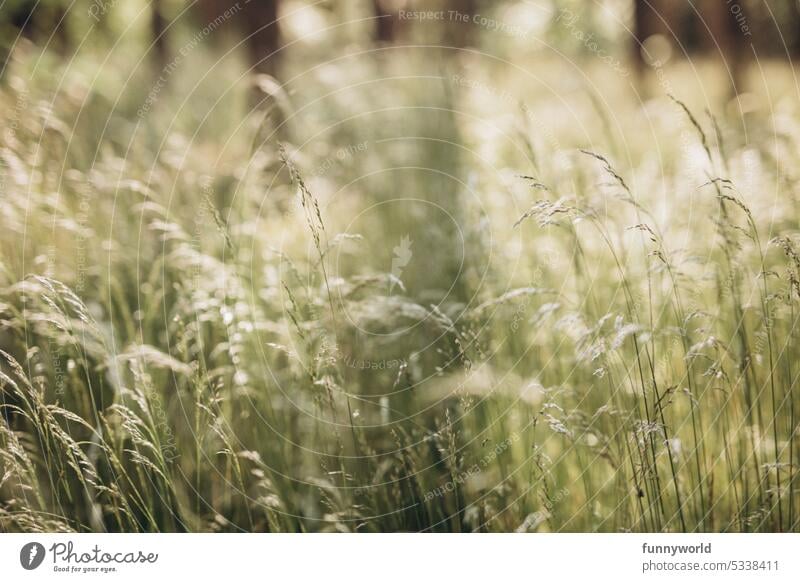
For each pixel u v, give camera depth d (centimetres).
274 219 333
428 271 315
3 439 202
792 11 609
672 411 211
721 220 229
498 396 238
